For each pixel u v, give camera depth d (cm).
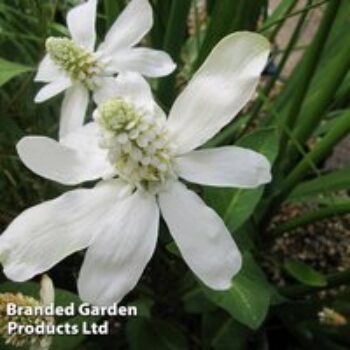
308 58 13
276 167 15
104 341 14
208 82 8
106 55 11
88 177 8
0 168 14
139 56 11
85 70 11
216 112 8
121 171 8
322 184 15
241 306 11
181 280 14
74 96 11
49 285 9
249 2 13
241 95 8
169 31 14
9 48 16
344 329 15
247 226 15
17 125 14
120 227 8
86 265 8
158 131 8
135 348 13
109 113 8
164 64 11
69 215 8
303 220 15
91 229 8
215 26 14
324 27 13
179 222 8
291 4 14
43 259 8
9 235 8
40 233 8
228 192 12
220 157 8
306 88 14
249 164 8
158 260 14
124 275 8
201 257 8
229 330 14
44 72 11
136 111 8
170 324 13
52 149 8
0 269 13
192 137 8
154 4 15
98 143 8
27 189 14
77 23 11
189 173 8
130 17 11
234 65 8
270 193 15
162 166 8
